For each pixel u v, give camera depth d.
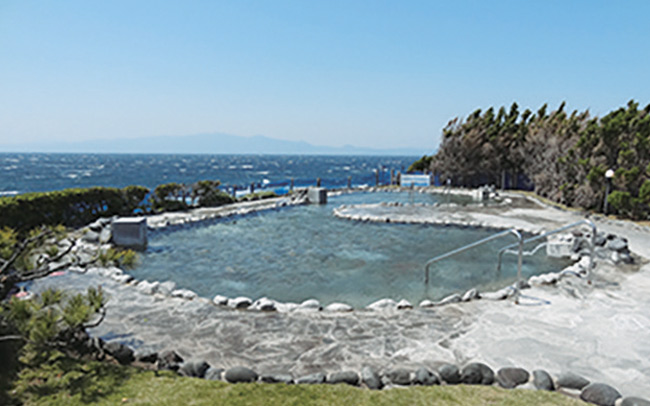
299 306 5.21
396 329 4.48
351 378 3.31
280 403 2.91
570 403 2.99
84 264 3.86
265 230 12.09
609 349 3.96
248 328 4.53
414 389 3.17
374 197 22.64
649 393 3.19
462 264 8.18
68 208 11.26
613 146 14.67
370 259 8.56
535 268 7.90
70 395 2.94
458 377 3.34
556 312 4.97
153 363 3.66
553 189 18.61
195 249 9.49
